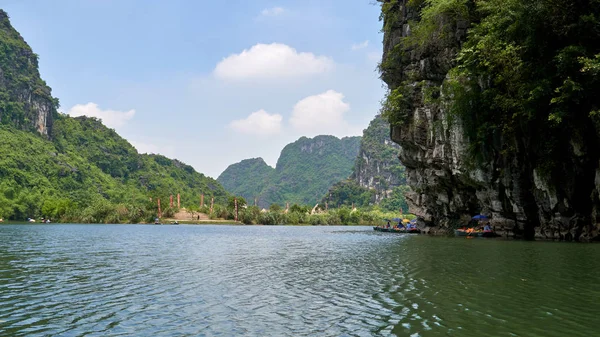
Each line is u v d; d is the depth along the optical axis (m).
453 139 40.50
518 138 36.59
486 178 39.78
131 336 9.69
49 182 160.88
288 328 10.21
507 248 28.52
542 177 34.84
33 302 13.01
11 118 185.75
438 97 44.47
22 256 26.11
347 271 19.38
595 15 28.20
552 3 28.66
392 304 12.48
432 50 45.81
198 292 14.54
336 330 10.03
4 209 125.38
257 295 13.98
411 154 53.41
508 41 31.98
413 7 50.75
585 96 29.14
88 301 13.15
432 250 28.62
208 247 34.28
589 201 33.66
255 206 143.75
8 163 150.62
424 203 57.12
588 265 19.81
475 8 40.50
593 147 31.53
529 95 31.56
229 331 10.01
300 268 20.61
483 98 37.34
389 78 54.97
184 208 147.75
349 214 152.12
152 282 16.56
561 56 28.47
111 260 24.16
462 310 11.70
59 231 63.09
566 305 12.13
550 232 36.44
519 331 9.84
